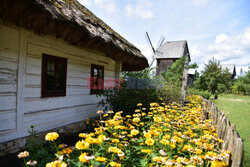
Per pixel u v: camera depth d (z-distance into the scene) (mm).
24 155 1292
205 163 1776
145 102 5379
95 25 3738
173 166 1429
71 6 3523
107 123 2293
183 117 3334
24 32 2656
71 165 1528
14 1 1819
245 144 3512
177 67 15430
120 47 4051
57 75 3498
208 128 2729
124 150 1907
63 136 3436
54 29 2426
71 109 3799
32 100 2852
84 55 4207
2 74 2381
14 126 2557
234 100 14047
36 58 2900
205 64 16500
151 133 1913
